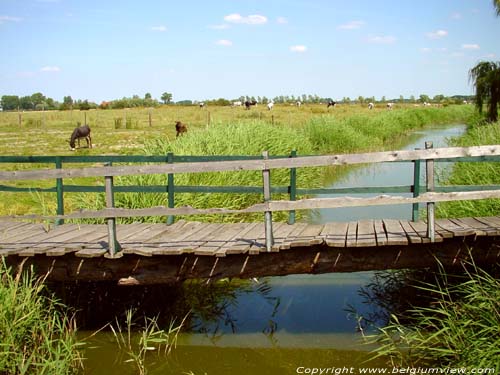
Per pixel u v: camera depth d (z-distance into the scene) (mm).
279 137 14727
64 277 6156
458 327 5324
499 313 5062
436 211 8508
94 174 5867
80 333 6484
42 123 38719
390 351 5656
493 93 25297
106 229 7148
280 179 12062
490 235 5676
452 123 51406
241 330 6535
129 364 5758
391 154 5777
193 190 7156
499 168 9031
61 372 4949
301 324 6637
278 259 6020
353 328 6480
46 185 14242
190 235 6570
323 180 17234
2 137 28156
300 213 11828
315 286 7941
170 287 7301
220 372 5602
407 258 6004
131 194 8516
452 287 6223
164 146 10977
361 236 6008
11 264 6102
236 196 10078
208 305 7316
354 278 8227
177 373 5598
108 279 6125
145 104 88625
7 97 135250
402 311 6719
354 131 24828
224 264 6039
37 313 5320
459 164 11031
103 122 40844
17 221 8039
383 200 5730
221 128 13352
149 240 6301
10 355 4895
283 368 5648
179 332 6523
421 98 107125
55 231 7031
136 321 6773
